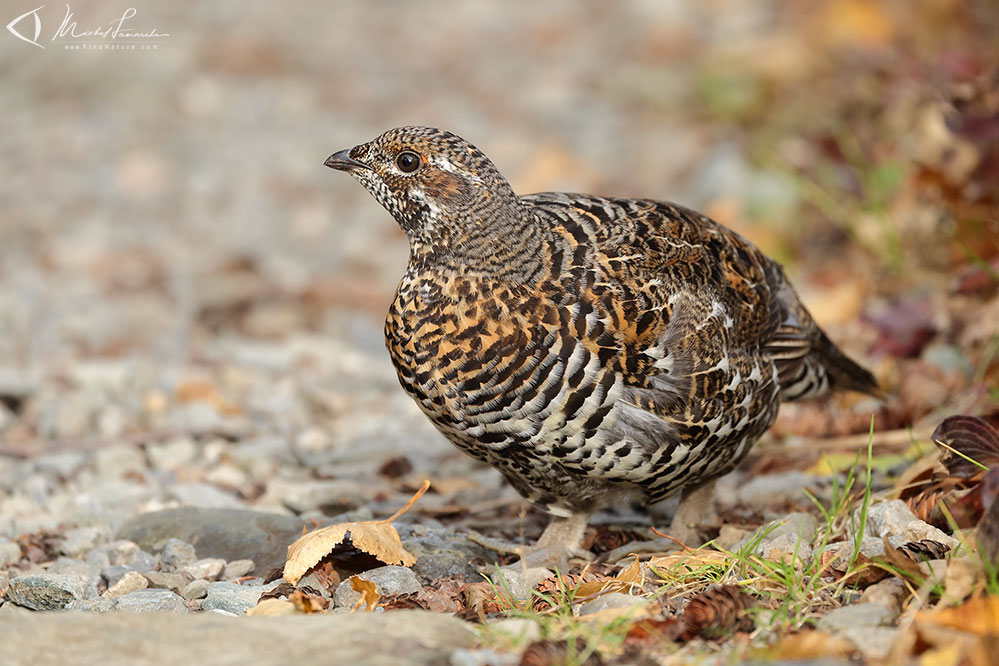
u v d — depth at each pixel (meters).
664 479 7.61
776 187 16.03
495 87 24.62
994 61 12.71
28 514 9.20
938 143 12.77
